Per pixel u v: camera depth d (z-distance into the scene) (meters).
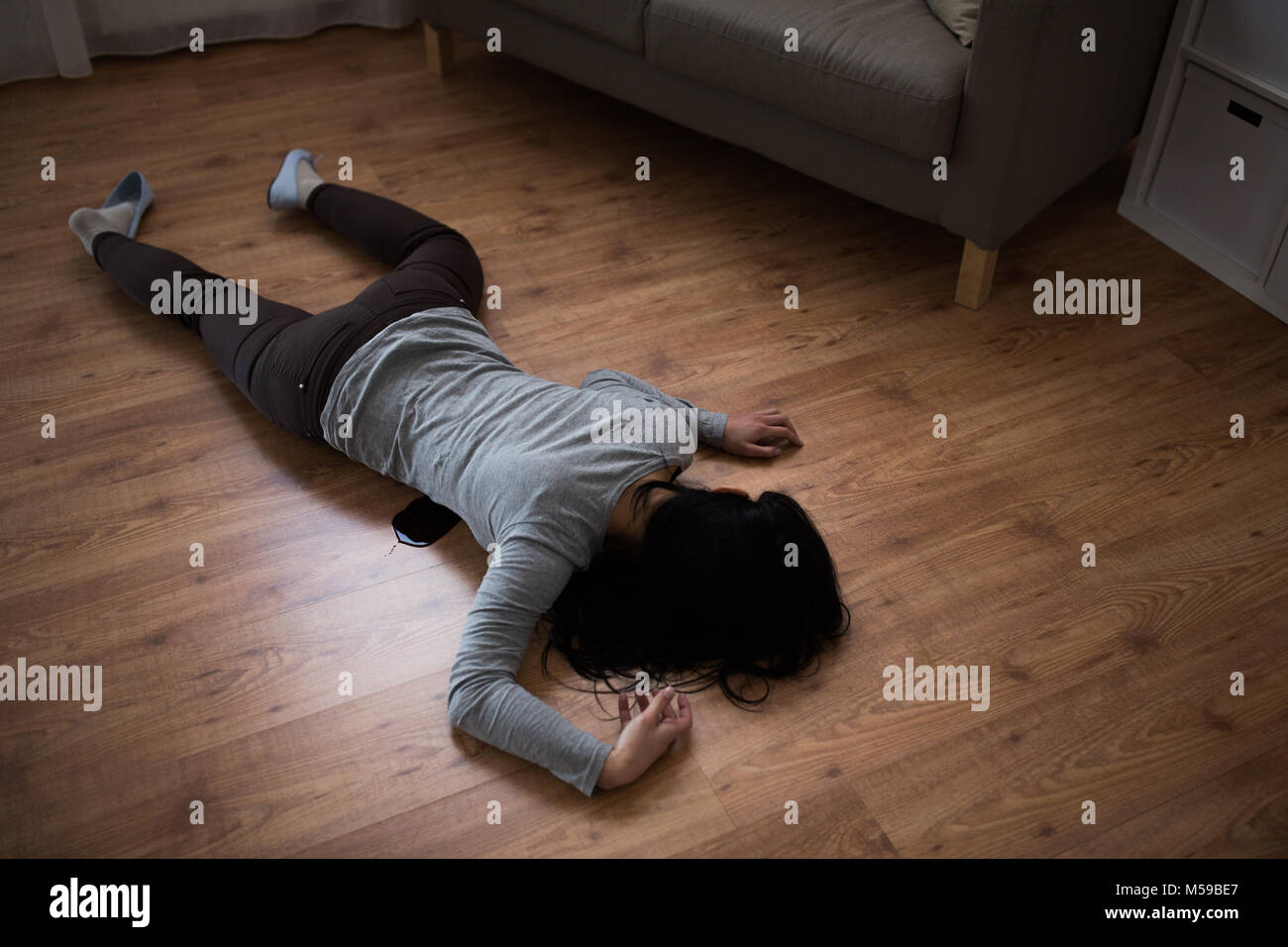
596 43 2.30
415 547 1.64
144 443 1.80
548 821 1.32
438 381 1.65
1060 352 1.99
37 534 1.65
